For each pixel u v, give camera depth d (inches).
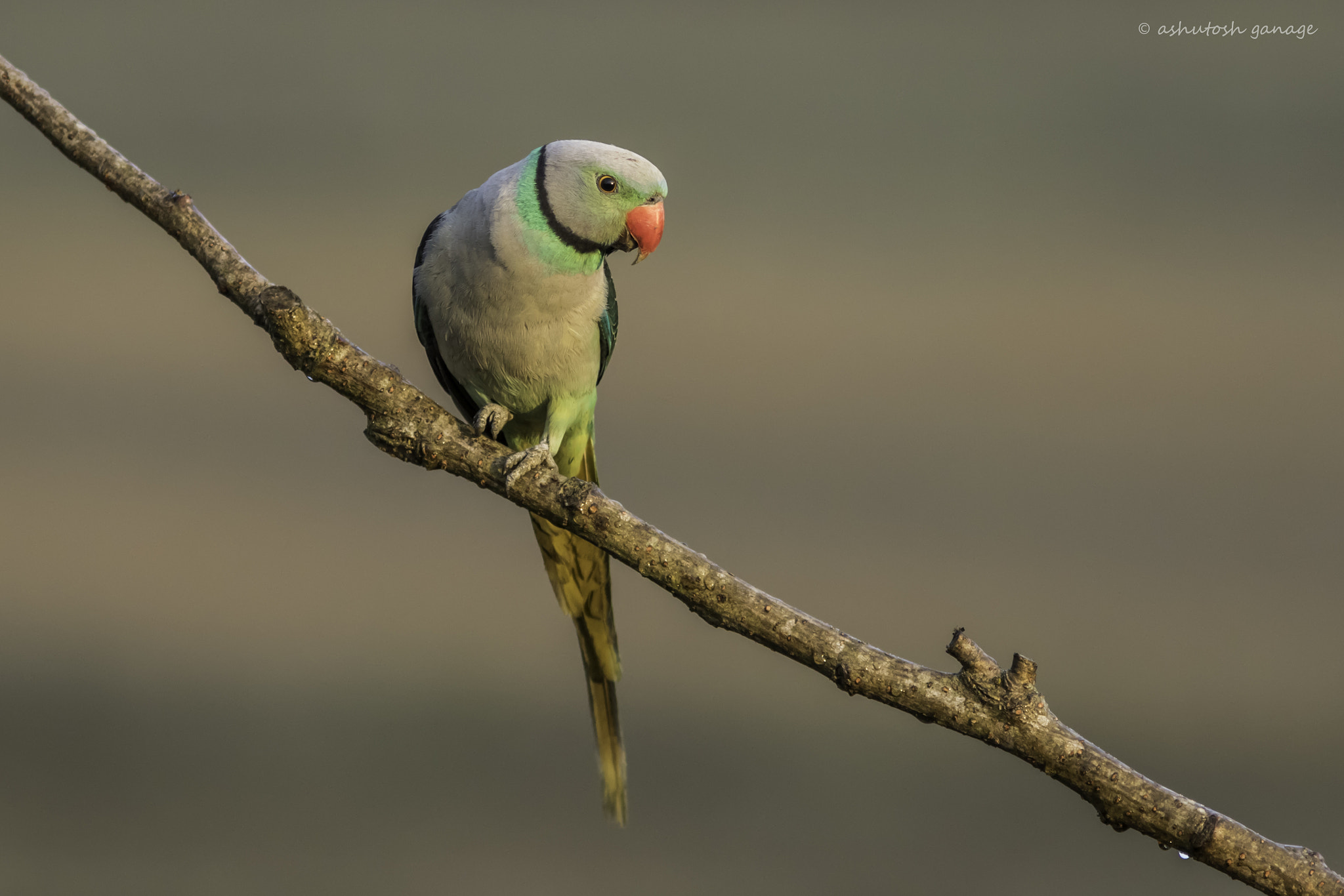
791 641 179.6
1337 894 158.6
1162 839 165.3
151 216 201.6
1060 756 166.7
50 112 203.0
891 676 172.9
